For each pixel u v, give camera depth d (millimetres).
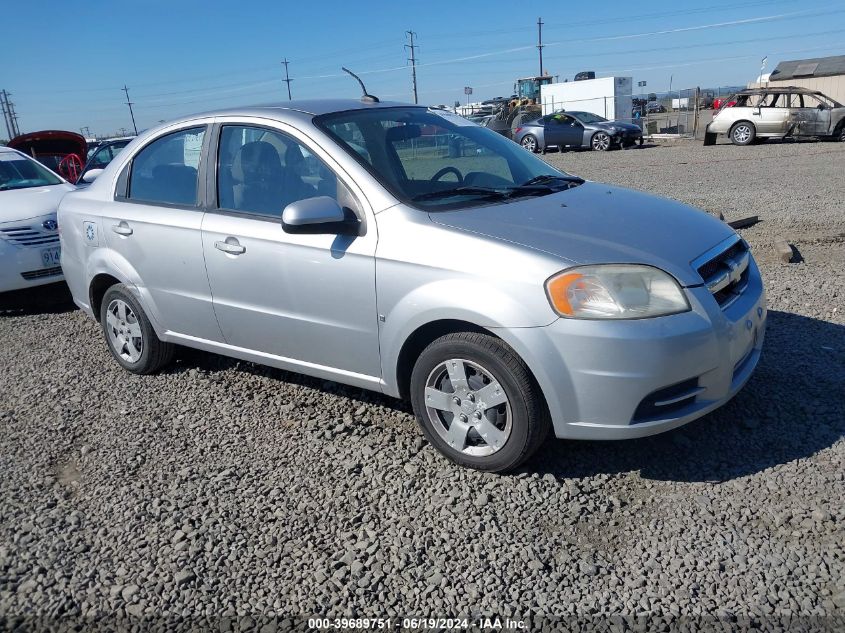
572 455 3670
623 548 2963
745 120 21844
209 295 4359
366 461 3742
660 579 2770
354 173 3758
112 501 3529
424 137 4266
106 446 4102
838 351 4680
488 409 3418
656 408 3229
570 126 24781
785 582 2703
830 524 3002
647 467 3525
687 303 3193
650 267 3199
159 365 5039
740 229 8766
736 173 14625
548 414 3330
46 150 14898
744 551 2887
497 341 3299
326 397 4539
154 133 4832
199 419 4363
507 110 37844
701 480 3391
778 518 3059
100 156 12828
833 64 28688
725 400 3402
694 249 3443
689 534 3016
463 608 2686
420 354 3602
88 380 5113
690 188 12672
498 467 3461
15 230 6906
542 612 2643
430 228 3463
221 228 4191
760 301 3723
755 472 3412
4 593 2910
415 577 2865
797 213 9484
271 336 4152
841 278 6297
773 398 4074
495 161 4387
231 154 4277
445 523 3188
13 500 3600
